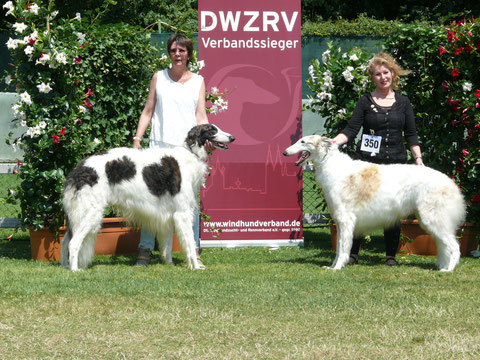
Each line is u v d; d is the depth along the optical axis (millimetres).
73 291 4781
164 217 5902
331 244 7777
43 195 6344
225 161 7324
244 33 7305
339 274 5617
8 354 3332
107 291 4789
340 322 3971
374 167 5938
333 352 3354
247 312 4207
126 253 6922
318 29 19016
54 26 6418
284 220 7395
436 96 7031
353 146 7227
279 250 7211
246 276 5508
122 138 6953
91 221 5715
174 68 6211
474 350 3383
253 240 7363
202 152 5992
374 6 22000
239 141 7328
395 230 6223
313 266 6082
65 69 6348
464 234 6828
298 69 7352
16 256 6805
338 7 21828
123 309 4258
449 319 4031
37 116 6270
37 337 3635
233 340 3605
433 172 5855
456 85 6777
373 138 6289
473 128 6797
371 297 4645
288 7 7348
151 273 5625
